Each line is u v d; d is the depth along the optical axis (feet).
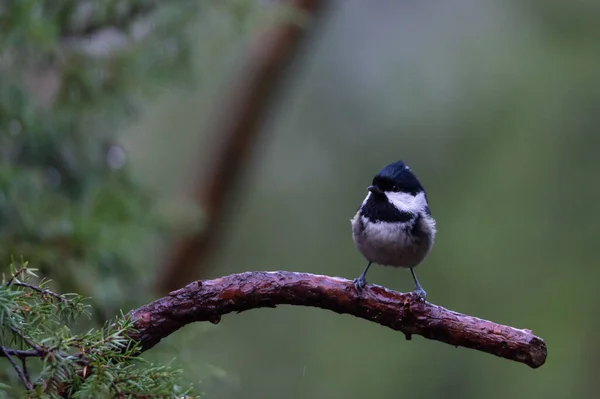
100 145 27.22
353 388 43.70
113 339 12.39
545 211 42.32
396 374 43.70
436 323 14.40
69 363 11.75
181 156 44.57
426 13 46.68
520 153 42.68
